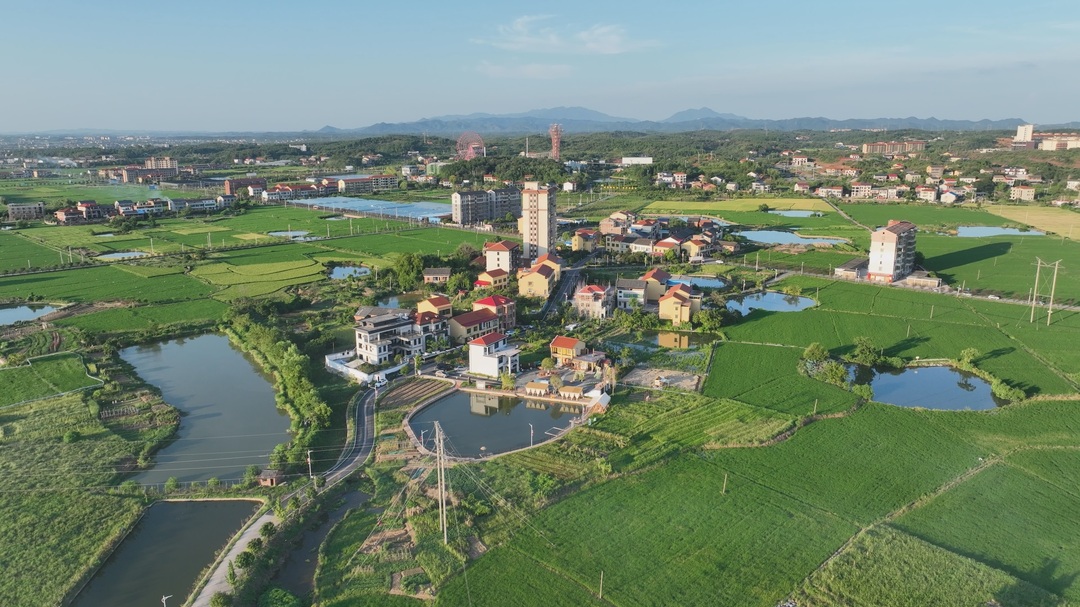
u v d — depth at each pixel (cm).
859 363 15650
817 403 13050
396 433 12269
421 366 15600
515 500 9800
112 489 10294
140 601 8075
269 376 15512
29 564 8581
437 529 9138
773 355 15988
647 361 15812
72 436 11775
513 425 12675
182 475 10894
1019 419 12281
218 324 19188
